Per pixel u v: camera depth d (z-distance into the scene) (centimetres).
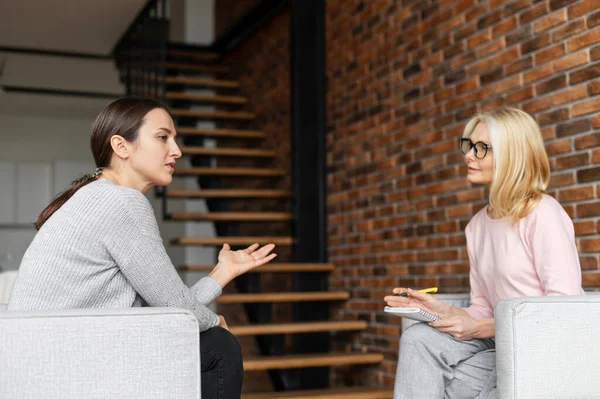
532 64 353
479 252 270
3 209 1045
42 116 1061
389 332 467
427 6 438
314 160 559
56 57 747
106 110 226
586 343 220
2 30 658
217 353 211
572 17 330
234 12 738
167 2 866
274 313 622
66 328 190
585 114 322
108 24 650
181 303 206
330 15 556
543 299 219
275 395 431
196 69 770
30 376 188
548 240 241
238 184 747
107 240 202
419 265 440
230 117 698
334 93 548
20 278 205
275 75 657
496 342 223
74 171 1065
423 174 439
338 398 426
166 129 227
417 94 446
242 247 571
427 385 240
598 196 313
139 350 193
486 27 387
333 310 540
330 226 549
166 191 583
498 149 254
